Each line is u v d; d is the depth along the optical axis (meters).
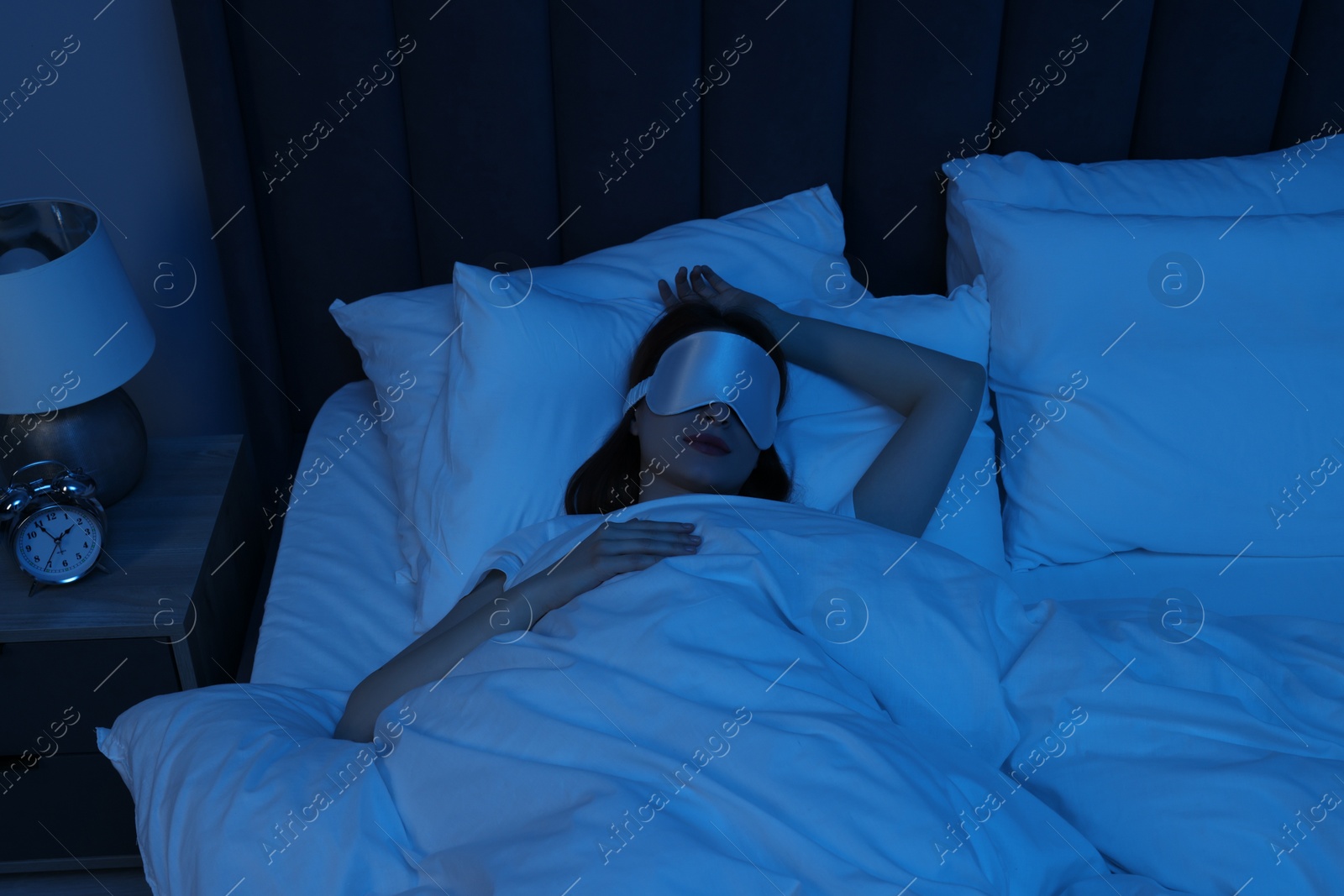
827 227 1.68
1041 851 0.96
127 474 1.51
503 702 1.02
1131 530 1.47
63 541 1.36
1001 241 1.54
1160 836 0.99
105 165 1.72
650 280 1.59
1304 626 1.25
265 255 1.68
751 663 1.03
